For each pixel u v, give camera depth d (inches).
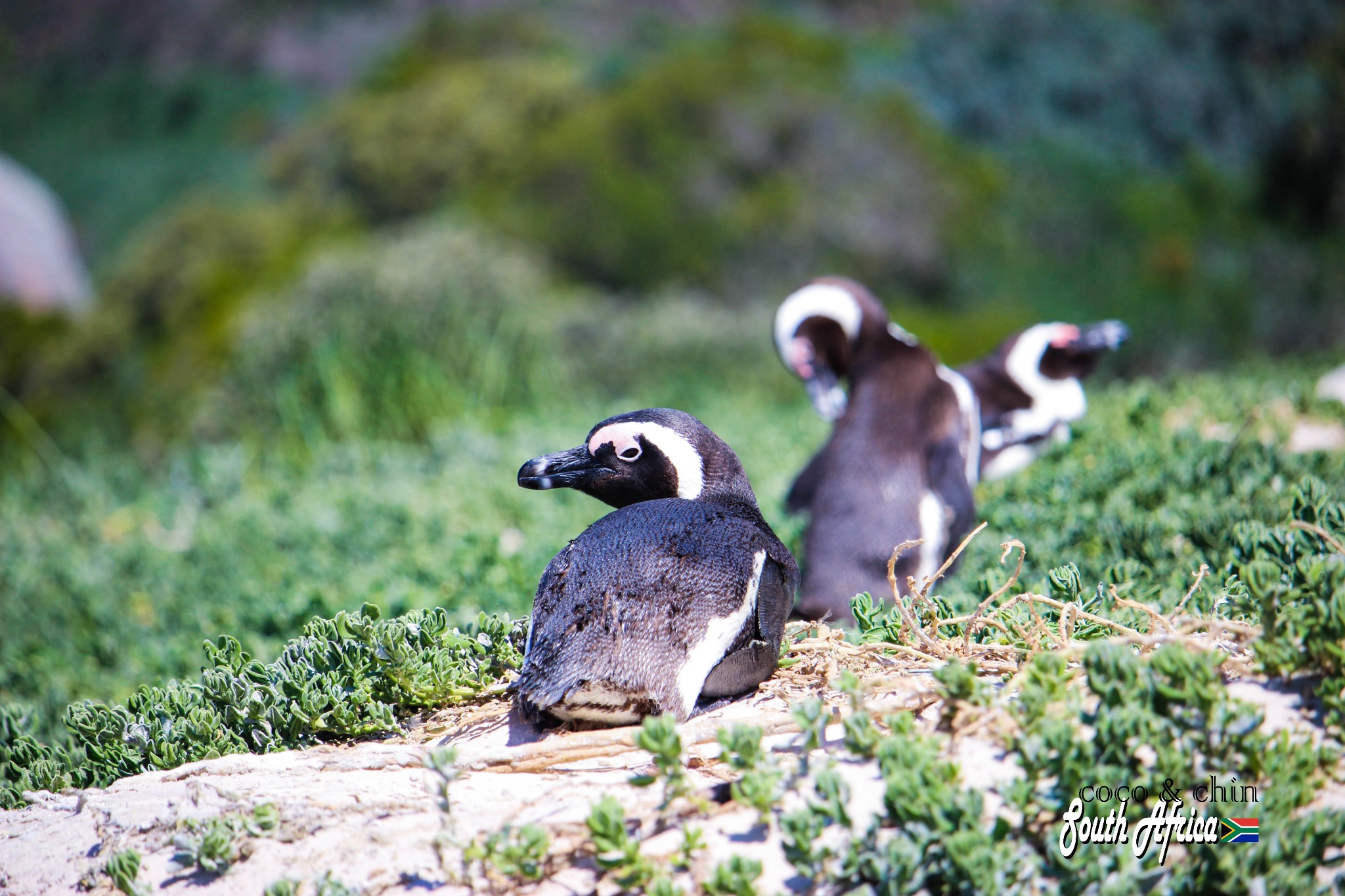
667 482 307.9
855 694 248.2
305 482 856.3
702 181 1753.2
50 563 695.1
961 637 311.9
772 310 1485.0
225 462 896.3
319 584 549.6
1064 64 2281.0
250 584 585.6
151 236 1884.8
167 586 624.7
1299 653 250.2
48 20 3799.2
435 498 703.7
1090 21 2373.3
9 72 3666.3
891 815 228.1
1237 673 260.5
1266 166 2153.1
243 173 2915.8
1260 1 2348.7
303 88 3270.2
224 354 1485.0
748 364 1283.2
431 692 313.9
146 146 3191.4
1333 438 609.3
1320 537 309.3
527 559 518.6
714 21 2883.9
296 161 2144.4
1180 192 2058.3
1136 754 241.3
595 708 265.0
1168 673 236.1
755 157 1775.3
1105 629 300.5
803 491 482.0
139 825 271.6
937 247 1747.0
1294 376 890.1
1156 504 477.7
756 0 2847.0
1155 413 638.5
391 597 474.0
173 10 3646.7
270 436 1021.2
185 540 751.7
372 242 1514.5
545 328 1160.8
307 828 257.6
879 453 461.4
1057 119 2185.0
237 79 3363.7
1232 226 2005.4
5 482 1046.4
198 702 326.0
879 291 1722.4
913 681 268.2
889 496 450.3
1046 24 2373.3
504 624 329.1
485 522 630.5
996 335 1599.4
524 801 256.2
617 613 267.7
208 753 304.2
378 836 251.3
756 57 1934.1
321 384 1036.5
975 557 455.2
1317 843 219.1
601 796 252.5
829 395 503.2
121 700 462.0
